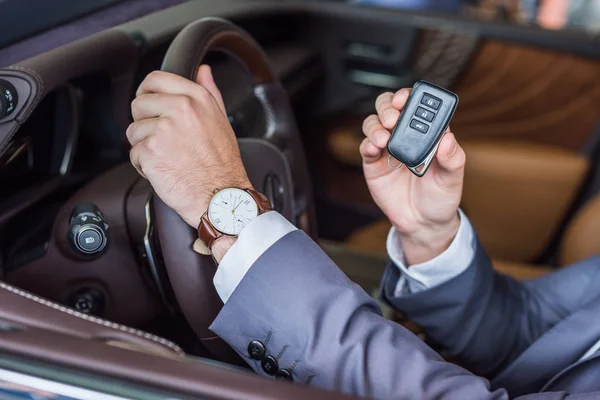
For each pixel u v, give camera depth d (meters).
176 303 0.99
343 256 1.63
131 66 1.13
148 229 0.92
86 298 0.98
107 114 1.14
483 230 2.22
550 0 3.31
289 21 2.29
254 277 0.84
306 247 0.86
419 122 0.89
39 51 0.81
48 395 0.70
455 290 1.09
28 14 0.78
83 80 1.08
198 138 0.85
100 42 1.04
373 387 0.80
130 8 0.83
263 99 1.23
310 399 0.68
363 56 2.26
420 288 1.11
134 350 0.74
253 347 0.84
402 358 0.82
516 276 1.62
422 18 2.19
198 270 0.88
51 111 1.02
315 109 2.32
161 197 0.85
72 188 1.08
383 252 1.93
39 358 0.71
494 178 2.16
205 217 0.85
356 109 2.30
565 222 2.18
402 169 1.03
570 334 1.04
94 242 0.91
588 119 2.17
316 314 0.83
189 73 0.95
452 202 1.00
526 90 2.21
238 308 0.84
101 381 0.69
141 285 1.01
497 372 1.15
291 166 1.23
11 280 0.98
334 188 2.31
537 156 2.16
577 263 1.22
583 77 2.14
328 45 2.29
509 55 2.19
